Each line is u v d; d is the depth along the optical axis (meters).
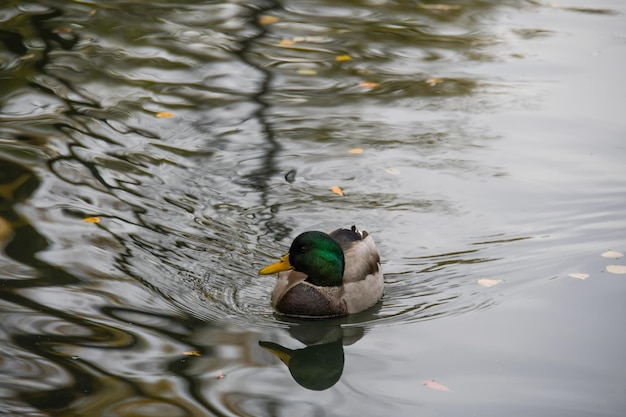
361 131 14.28
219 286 10.21
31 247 10.59
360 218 11.75
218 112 14.77
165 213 11.62
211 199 12.08
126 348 8.79
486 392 8.26
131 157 13.10
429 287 10.38
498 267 10.69
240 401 8.06
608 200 12.18
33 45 16.91
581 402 8.06
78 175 12.44
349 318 10.00
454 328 9.52
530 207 12.05
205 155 13.33
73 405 7.75
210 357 8.82
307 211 11.91
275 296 10.26
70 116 14.28
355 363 8.91
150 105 14.88
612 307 9.80
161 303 9.70
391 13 19.72
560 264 10.70
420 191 12.51
